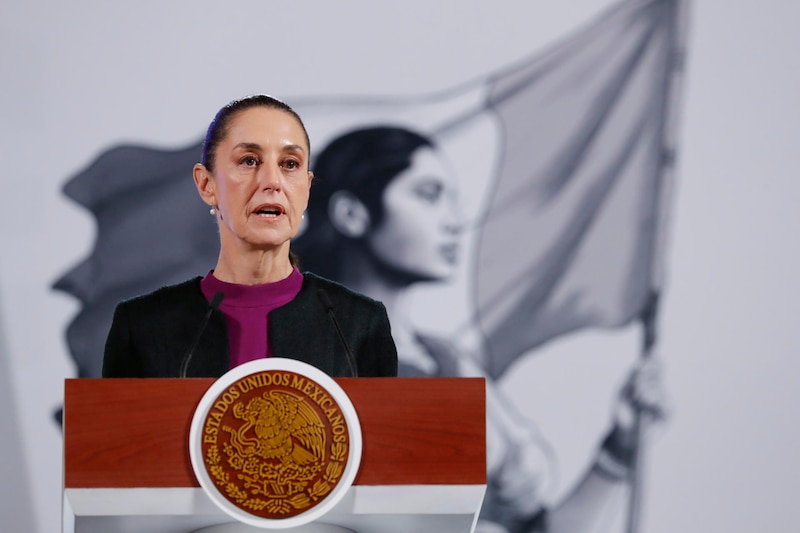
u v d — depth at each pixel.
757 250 11.28
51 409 10.89
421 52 11.35
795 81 11.36
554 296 11.26
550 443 11.16
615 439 11.16
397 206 11.27
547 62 11.38
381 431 5.14
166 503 5.00
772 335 11.23
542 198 11.30
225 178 7.58
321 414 5.12
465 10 11.39
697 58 11.39
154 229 11.10
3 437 10.84
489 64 11.36
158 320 7.41
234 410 5.08
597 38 11.41
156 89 11.19
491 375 11.20
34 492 10.84
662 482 11.13
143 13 11.22
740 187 11.29
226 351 7.30
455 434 5.17
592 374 11.21
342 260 11.20
